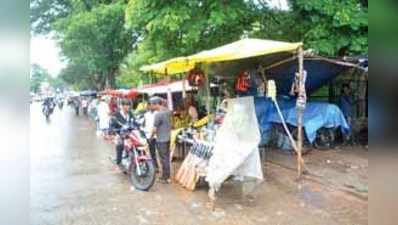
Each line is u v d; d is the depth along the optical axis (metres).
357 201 6.22
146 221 5.59
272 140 11.04
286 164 8.96
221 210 6.02
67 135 17.52
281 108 10.76
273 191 6.98
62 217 5.80
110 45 27.58
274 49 7.15
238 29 12.32
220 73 10.04
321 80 11.12
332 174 7.83
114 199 6.73
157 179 8.09
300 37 11.46
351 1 10.63
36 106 43.34
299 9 11.21
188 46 12.49
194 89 12.35
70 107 52.91
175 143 9.33
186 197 6.80
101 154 11.77
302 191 6.91
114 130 9.07
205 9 11.23
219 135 6.46
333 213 5.73
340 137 11.23
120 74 32.38
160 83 16.55
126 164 8.24
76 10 27.38
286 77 10.50
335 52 10.85
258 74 9.78
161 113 7.79
